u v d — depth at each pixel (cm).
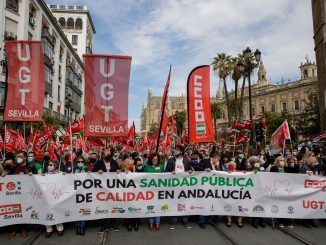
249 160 827
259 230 673
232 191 695
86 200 645
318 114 3522
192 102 923
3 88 2472
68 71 4438
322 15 2158
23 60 769
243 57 3038
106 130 769
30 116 764
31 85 768
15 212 610
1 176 609
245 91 8044
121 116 777
